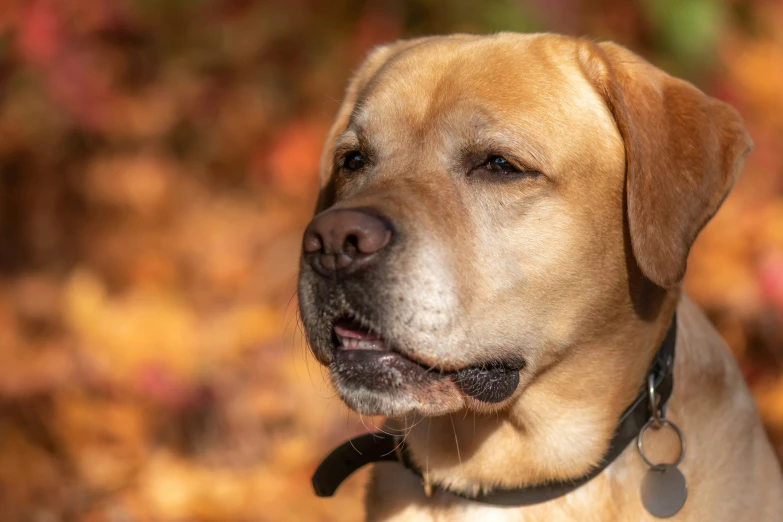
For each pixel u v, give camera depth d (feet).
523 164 14.64
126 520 22.61
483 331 14.26
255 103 38.52
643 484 15.08
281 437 25.12
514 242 14.55
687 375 15.81
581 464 15.24
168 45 38.63
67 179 38.47
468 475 15.58
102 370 27.35
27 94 37.22
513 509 15.52
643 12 34.14
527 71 15.29
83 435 25.16
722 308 25.72
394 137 15.47
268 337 28.48
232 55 38.40
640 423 15.44
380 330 13.65
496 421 15.43
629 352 15.44
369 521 16.61
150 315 29.07
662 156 15.11
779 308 25.53
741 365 25.12
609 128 15.30
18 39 35.94
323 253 13.69
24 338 31.99
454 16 35.45
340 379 14.19
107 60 38.01
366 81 17.93
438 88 15.37
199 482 23.13
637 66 15.78
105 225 37.86
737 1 35.45
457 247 14.16
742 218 28.35
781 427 23.18
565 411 15.24
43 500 23.47
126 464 24.38
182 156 39.11
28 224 37.96
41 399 26.81
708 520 14.94
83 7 36.52
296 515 22.76
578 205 14.88
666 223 14.89
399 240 13.71
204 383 26.43
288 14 37.88
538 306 14.69
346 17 37.76
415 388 14.10
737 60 33.86
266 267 34.32
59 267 36.83
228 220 36.70
